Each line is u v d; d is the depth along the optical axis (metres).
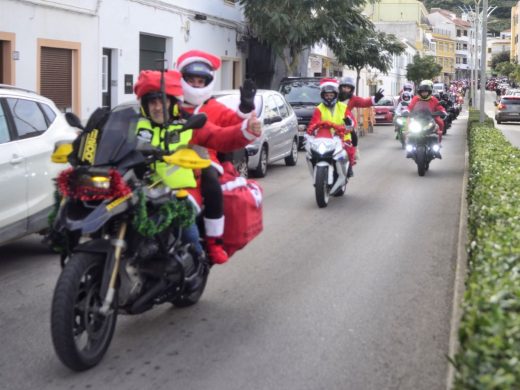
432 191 13.39
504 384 2.84
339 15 26.70
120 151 4.71
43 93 16.67
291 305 6.33
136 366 4.92
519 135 31.77
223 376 4.76
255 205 5.86
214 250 5.67
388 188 13.73
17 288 6.86
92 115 5.02
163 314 6.03
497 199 6.32
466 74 147.25
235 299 6.48
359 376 4.78
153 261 5.01
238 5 27.95
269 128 15.38
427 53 106.44
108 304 4.68
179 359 5.05
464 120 46.75
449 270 7.62
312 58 39.31
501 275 4.01
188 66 5.61
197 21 24.36
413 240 9.09
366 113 30.77
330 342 5.41
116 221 4.70
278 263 7.82
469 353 3.11
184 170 5.18
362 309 6.24
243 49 28.67
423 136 15.33
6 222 7.16
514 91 61.69
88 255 4.64
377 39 38.53
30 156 7.49
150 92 5.14
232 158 6.16
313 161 11.47
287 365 4.95
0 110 7.36
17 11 15.50
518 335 3.22
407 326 5.80
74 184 4.53
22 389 4.57
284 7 25.89
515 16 111.62
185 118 5.43
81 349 4.80
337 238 9.15
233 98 14.09
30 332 5.63
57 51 17.08
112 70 19.61
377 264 7.84
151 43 21.77
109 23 18.92
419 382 4.69
